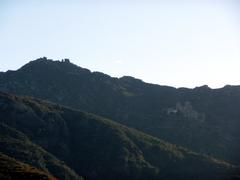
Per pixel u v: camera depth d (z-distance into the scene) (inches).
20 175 6373.0
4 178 6195.9
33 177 6368.1
